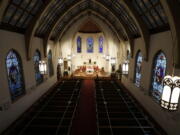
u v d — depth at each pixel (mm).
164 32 8961
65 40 22609
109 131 7773
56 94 13250
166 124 8242
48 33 15141
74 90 14617
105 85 17391
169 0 6758
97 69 27750
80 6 17297
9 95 8984
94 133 8188
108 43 23000
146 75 11703
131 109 10719
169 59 8320
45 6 10641
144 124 8812
